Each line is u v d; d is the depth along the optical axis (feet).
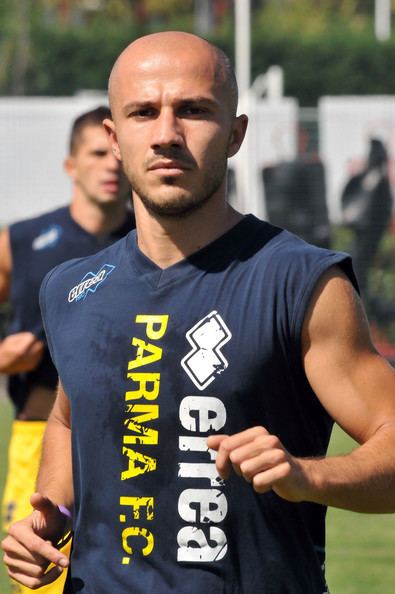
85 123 32.73
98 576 17.56
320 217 85.46
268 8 193.06
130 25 170.19
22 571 17.81
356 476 16.15
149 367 17.49
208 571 17.12
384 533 45.03
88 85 153.99
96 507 17.71
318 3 195.00
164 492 17.26
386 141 91.09
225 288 17.53
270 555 17.22
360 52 151.94
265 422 17.22
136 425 17.44
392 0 193.36
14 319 32.55
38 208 90.84
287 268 17.28
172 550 17.21
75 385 18.03
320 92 152.46
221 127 17.63
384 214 87.40
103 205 32.76
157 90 17.48
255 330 17.13
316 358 17.07
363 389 16.97
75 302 18.63
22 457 31.94
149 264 18.15
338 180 90.68
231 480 17.08
